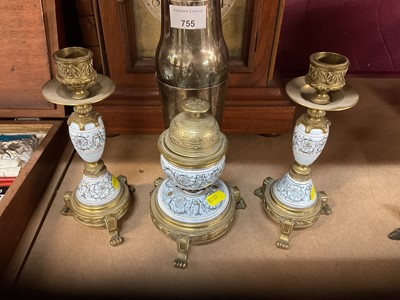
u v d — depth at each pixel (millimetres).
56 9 1006
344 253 873
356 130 1244
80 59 701
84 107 782
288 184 920
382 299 778
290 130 1242
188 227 851
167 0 739
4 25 1005
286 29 1322
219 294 778
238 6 955
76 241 885
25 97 1089
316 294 784
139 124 1116
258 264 844
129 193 970
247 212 970
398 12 1273
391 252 879
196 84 808
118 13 943
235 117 1103
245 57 1038
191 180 770
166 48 796
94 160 869
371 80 1451
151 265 836
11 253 829
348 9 1273
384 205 995
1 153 1019
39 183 965
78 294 772
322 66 705
